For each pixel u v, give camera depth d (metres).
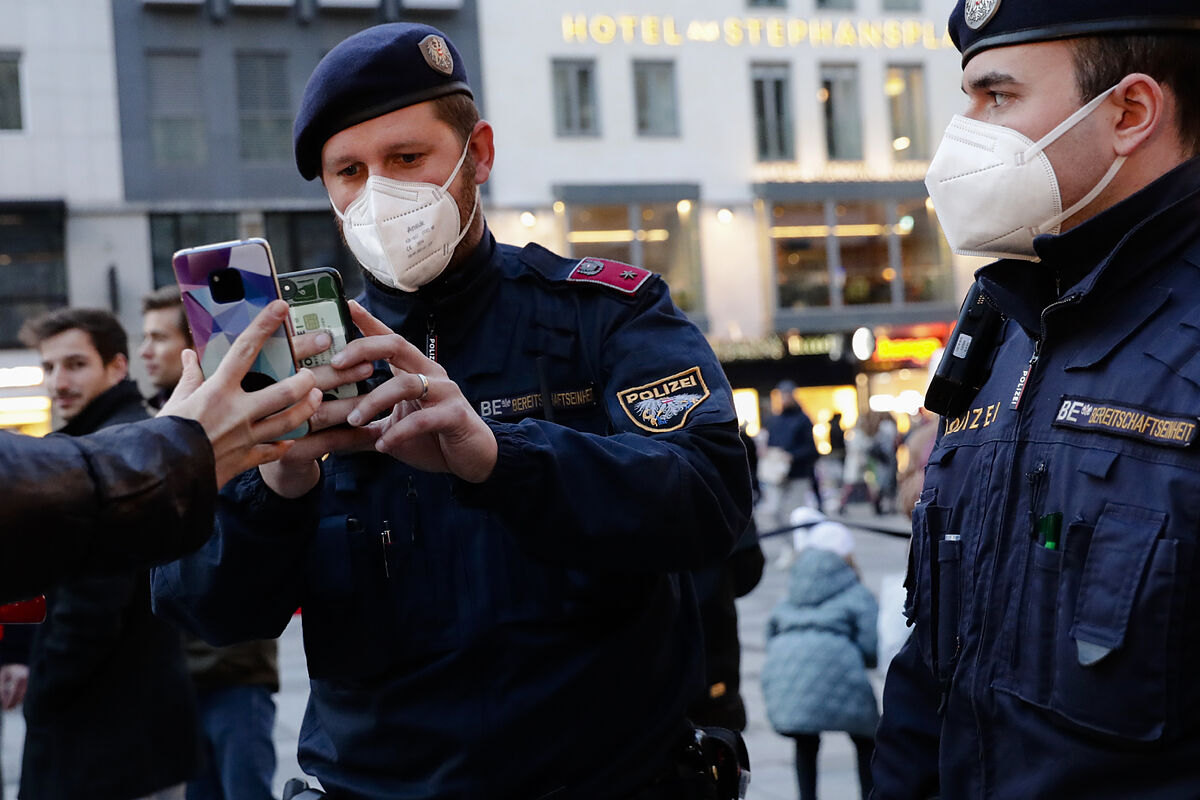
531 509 1.75
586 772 1.99
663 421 1.97
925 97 25.67
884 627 4.29
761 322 24.47
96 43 20.81
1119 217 1.67
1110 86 1.69
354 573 1.98
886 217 25.31
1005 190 1.74
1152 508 1.53
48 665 3.39
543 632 1.97
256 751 4.05
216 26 21.34
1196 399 1.53
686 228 24.11
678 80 24.11
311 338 1.65
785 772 5.58
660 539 1.83
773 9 24.75
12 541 1.23
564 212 23.08
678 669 2.15
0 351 20.25
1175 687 1.50
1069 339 1.71
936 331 25.31
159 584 2.01
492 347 2.09
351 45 1.96
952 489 1.87
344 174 2.02
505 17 22.97
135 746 3.47
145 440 1.34
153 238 21.11
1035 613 1.65
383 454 2.01
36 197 20.52
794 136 24.84
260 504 1.85
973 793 1.75
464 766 1.94
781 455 16.94
